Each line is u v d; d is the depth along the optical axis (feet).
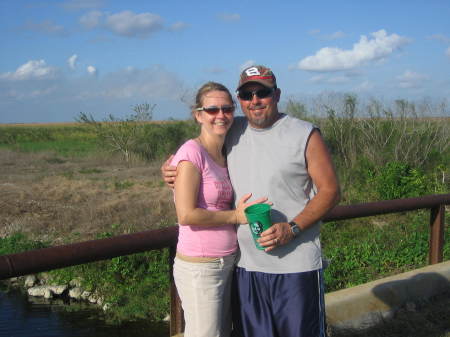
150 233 9.07
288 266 7.91
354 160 43.80
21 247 24.25
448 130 46.57
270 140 8.00
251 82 7.77
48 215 31.63
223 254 7.79
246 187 8.09
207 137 7.92
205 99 7.72
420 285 13.76
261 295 8.08
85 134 128.57
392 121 47.29
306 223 7.66
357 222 26.50
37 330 17.31
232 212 7.68
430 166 43.86
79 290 20.99
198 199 7.61
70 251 7.95
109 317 18.54
